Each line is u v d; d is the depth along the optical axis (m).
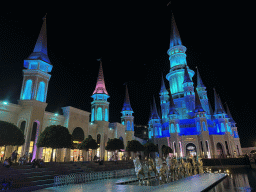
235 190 12.50
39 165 20.31
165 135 72.38
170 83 82.69
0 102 26.80
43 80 32.72
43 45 35.47
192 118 69.06
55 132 25.52
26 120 28.81
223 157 49.72
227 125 68.62
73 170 21.97
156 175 17.88
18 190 13.49
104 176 20.14
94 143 33.56
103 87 49.69
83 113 40.88
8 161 17.81
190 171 23.78
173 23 88.38
